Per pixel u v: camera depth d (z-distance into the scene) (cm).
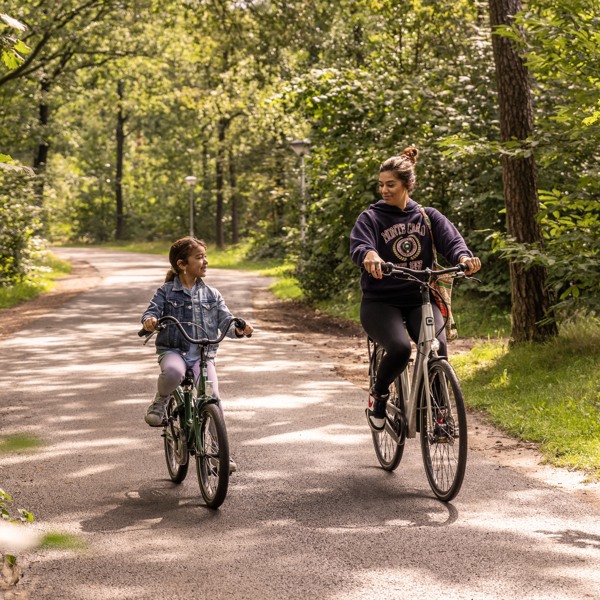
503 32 969
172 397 623
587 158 1039
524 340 1077
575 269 937
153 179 7556
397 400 621
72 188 5366
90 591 422
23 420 822
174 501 575
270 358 1238
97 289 2678
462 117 1552
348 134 1753
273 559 465
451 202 1597
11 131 3625
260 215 4912
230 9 2633
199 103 3512
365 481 618
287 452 700
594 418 744
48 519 538
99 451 709
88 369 1130
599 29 934
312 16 2578
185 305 590
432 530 509
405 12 2130
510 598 409
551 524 518
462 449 541
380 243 595
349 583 430
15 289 2528
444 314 589
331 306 2039
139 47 3759
